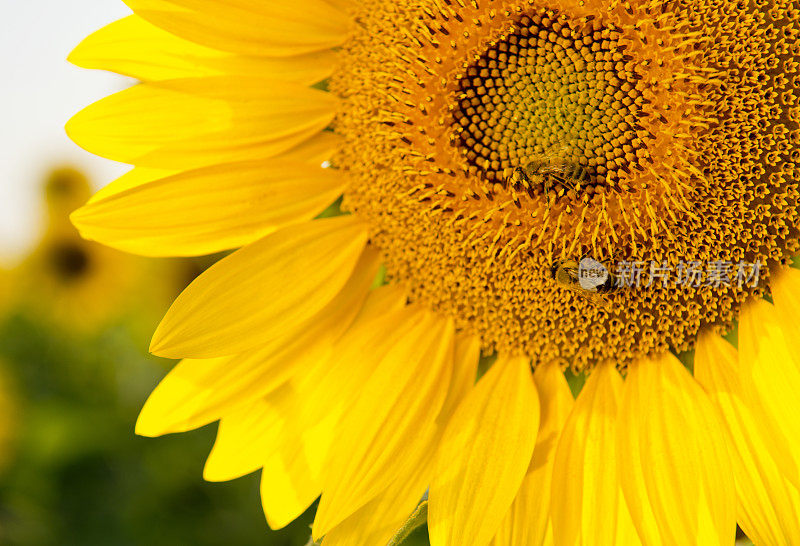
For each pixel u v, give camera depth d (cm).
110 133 53
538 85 53
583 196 53
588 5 53
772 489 52
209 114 54
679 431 52
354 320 55
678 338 53
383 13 54
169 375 54
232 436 54
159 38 54
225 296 53
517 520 53
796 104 52
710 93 52
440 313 55
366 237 55
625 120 53
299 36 54
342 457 53
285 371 54
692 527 52
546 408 54
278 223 54
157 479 66
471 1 53
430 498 53
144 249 53
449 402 54
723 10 52
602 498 53
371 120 54
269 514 54
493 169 54
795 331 52
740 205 52
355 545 53
